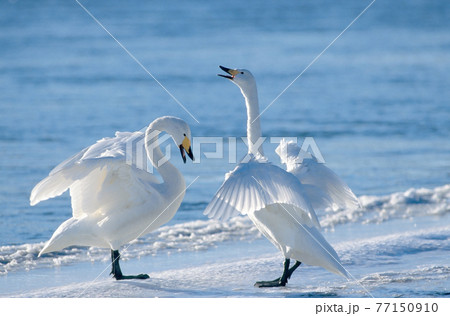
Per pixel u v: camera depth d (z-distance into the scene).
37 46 39.38
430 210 11.77
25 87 26.88
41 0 72.12
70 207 12.21
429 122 20.02
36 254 9.25
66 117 21.11
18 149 16.83
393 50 37.16
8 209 11.90
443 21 51.31
